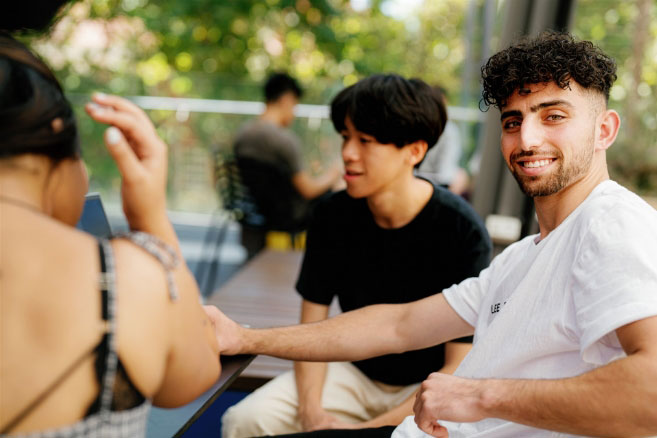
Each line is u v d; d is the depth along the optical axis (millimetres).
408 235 1829
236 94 7805
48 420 710
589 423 966
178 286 809
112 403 739
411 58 12383
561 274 1104
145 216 814
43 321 709
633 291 971
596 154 1207
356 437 1444
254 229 4613
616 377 947
